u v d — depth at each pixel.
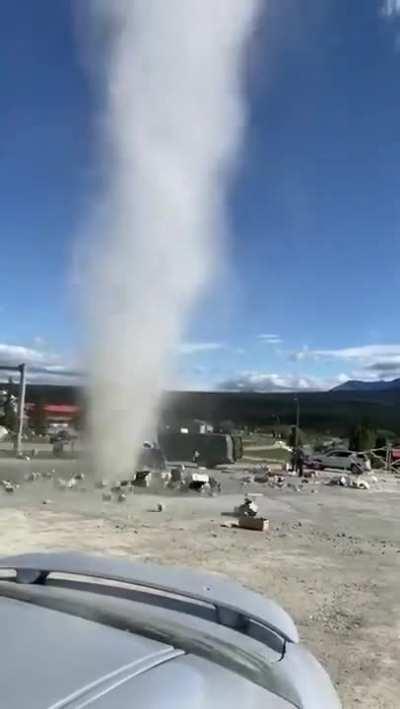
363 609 7.57
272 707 1.81
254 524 12.97
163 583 2.53
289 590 8.29
